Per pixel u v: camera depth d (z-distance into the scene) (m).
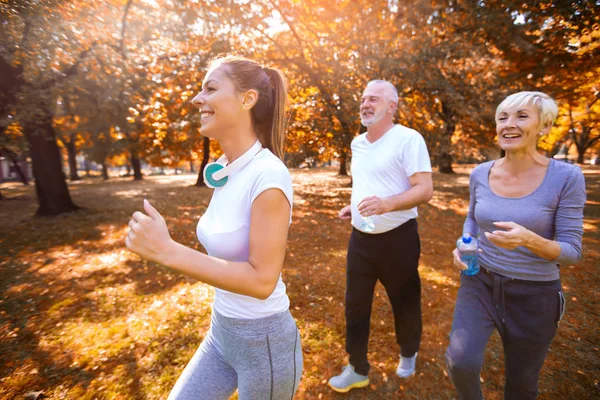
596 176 21.47
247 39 10.06
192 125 9.70
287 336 1.30
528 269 1.65
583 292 4.17
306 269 5.07
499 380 2.59
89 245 6.73
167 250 0.96
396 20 8.99
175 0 8.05
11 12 5.12
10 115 6.88
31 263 5.59
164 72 9.23
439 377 2.65
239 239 1.17
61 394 2.53
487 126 10.66
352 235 2.47
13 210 12.09
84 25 6.72
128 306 3.94
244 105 1.21
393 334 3.26
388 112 2.40
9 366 2.86
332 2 9.24
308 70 10.41
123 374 2.74
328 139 11.15
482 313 1.74
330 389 2.53
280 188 1.10
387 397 2.46
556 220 1.62
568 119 15.34
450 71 9.97
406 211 2.31
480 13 7.58
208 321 3.53
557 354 2.90
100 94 7.85
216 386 1.38
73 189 20.73
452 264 5.27
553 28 7.33
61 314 3.77
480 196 1.87
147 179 31.92
